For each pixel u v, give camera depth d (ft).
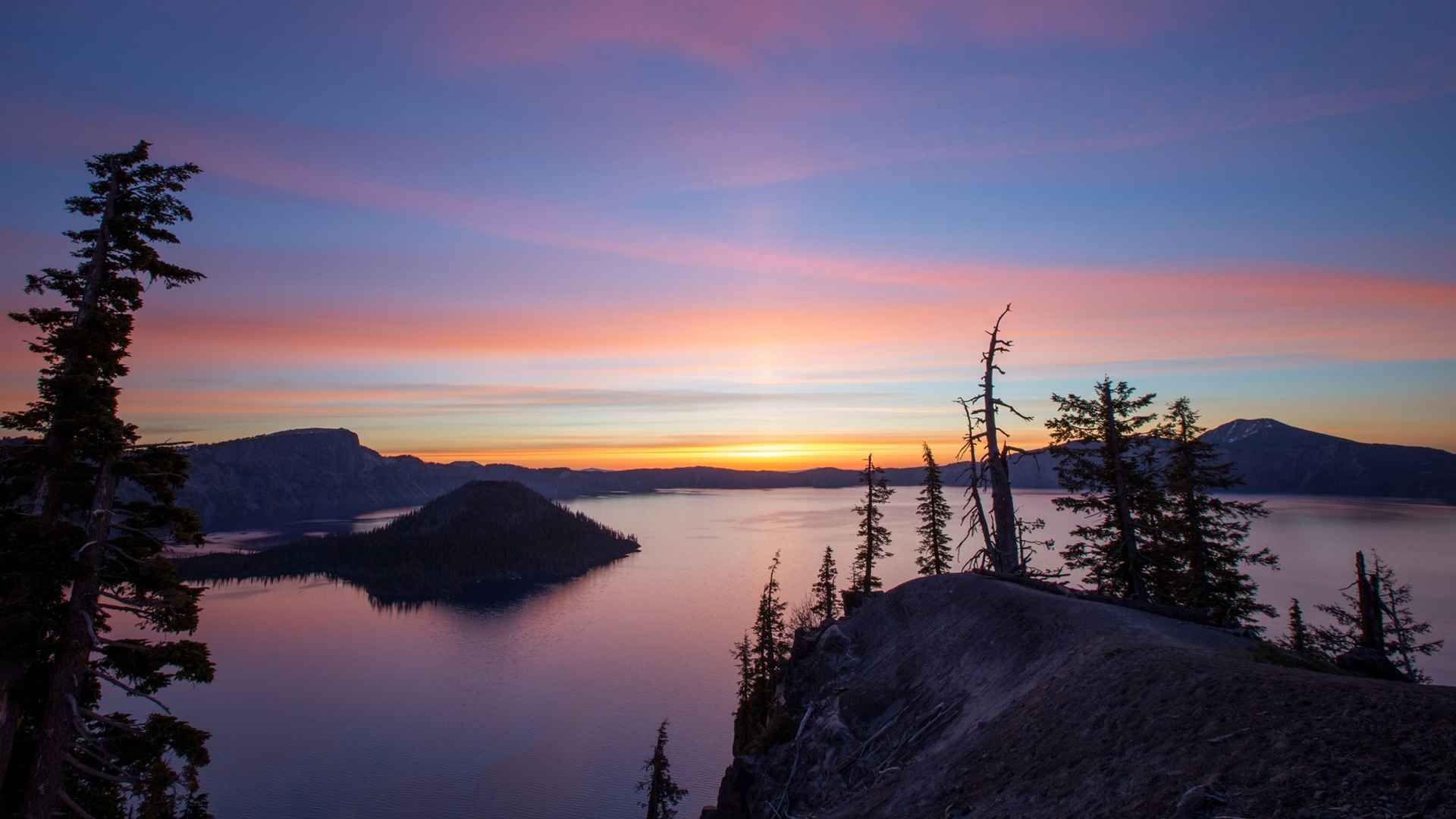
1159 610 66.13
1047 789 38.93
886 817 48.19
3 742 51.85
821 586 193.88
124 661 57.57
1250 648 52.90
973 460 101.96
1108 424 99.96
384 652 597.52
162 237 61.72
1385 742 29.48
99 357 57.21
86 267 58.95
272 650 607.37
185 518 59.93
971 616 78.18
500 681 506.89
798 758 74.23
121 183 61.00
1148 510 98.48
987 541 98.12
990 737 50.55
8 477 54.85
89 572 53.62
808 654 103.91
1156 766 35.04
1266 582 432.25
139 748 58.08
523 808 307.37
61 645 53.98
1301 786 28.50
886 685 76.69
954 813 42.39
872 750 65.62
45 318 57.16
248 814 306.76
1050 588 77.36
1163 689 42.34
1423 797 25.49
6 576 51.21
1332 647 108.47
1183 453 101.65
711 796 307.17
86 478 55.83
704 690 472.44
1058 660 56.80
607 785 328.90
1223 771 31.76
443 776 344.08
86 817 54.65
